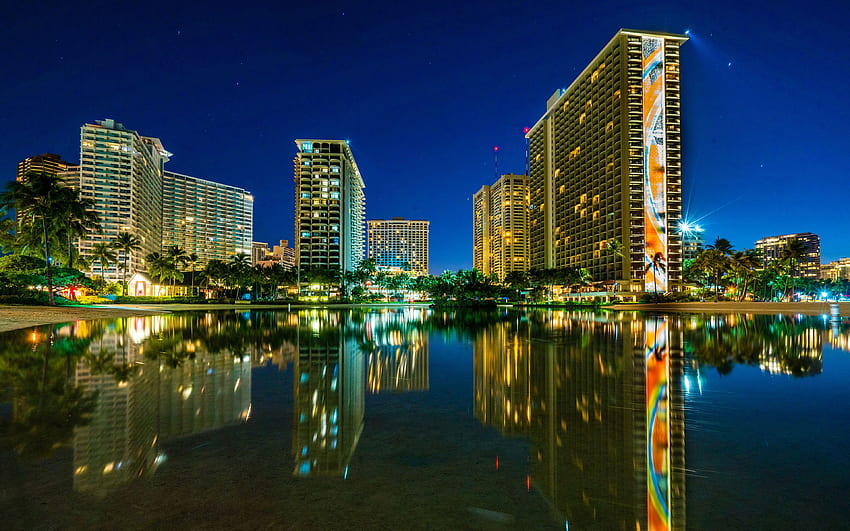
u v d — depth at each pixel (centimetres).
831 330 2778
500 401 877
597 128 13050
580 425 713
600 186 12762
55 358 1410
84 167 13675
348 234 16775
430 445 613
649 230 11475
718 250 9881
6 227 6166
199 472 508
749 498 450
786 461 552
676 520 403
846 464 542
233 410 795
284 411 794
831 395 920
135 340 1989
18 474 497
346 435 655
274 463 539
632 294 10731
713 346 1856
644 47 11925
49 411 770
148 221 16388
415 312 6038
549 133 16175
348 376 1155
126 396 891
